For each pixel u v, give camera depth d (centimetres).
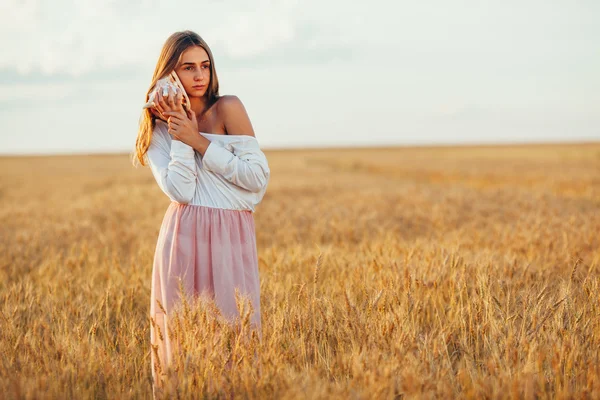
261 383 247
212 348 266
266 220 1054
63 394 253
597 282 374
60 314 397
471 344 326
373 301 333
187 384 252
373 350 277
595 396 243
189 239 284
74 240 878
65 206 1664
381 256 519
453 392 260
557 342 291
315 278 352
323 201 1454
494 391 243
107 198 1764
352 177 3106
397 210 1162
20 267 629
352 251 664
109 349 324
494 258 520
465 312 355
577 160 5516
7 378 262
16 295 447
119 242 841
